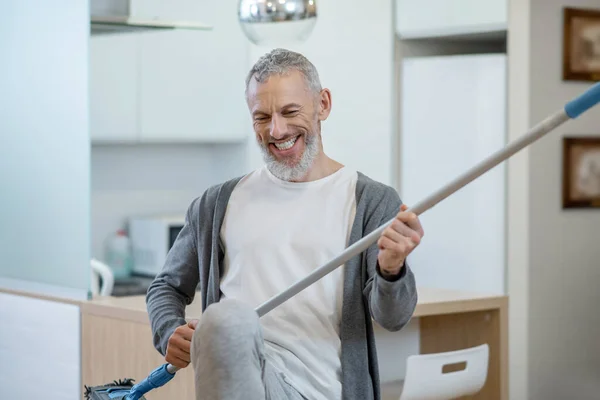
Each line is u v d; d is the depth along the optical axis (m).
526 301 4.96
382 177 5.25
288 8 3.46
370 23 5.25
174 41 5.17
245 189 2.33
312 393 2.16
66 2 3.63
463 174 1.90
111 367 3.39
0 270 4.02
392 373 3.82
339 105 5.29
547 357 5.11
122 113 5.00
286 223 2.24
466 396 3.71
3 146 3.99
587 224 5.25
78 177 3.57
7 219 3.97
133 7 4.96
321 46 5.27
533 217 4.99
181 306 2.41
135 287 4.99
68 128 3.63
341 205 2.24
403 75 5.22
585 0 5.15
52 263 3.72
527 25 4.89
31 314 3.76
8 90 3.95
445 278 5.12
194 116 5.26
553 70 5.02
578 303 5.23
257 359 1.90
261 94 2.18
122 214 5.56
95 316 3.45
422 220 5.18
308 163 2.23
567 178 5.11
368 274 2.19
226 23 5.36
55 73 3.68
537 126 1.81
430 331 3.86
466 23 5.04
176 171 5.77
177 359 2.18
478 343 3.68
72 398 3.57
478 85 5.01
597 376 5.35
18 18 3.87
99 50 4.89
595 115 5.23
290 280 2.21
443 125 5.11
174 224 5.25
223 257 2.35
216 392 1.85
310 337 2.19
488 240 5.00
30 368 3.77
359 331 2.19
